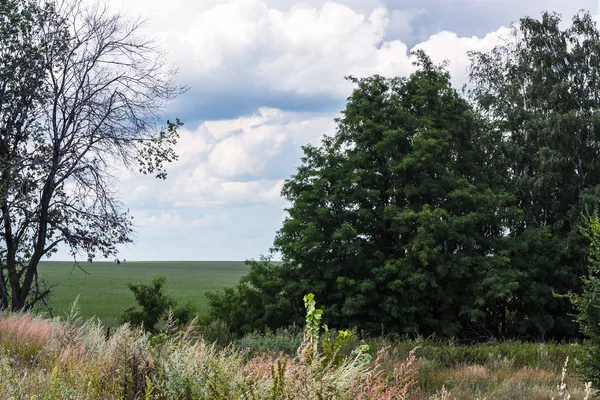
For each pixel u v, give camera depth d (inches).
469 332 1093.8
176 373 159.0
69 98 684.1
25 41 666.2
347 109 1135.0
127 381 157.0
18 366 195.8
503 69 1233.4
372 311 979.9
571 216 1026.7
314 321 183.5
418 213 970.7
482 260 1008.2
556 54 1127.0
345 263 1027.3
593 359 378.3
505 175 1176.8
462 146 1160.8
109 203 692.7
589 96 1104.2
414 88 1152.2
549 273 1046.4
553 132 1028.5
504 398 400.8
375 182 1090.7
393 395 149.9
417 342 659.4
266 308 940.6
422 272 971.3
